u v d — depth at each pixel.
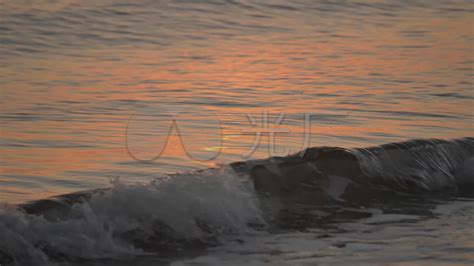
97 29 67.94
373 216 19.05
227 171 19.33
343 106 37.31
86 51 57.53
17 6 75.31
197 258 15.63
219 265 15.20
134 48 60.00
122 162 25.16
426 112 36.03
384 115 35.09
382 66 53.19
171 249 16.16
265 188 19.69
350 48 62.72
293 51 60.19
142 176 23.56
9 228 15.62
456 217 19.16
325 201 19.86
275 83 44.69
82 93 39.91
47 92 39.88
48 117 32.97
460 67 53.28
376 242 16.73
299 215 18.73
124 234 16.42
